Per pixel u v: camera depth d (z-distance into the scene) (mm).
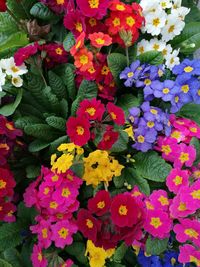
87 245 290
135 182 308
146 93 312
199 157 314
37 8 356
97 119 294
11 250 304
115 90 341
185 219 280
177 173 292
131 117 311
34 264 294
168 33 359
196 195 280
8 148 300
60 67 352
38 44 331
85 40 341
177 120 329
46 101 337
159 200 293
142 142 307
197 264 277
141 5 347
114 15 335
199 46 378
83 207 314
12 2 365
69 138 310
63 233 288
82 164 296
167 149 309
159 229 283
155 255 292
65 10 353
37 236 304
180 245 291
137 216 274
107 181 299
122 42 336
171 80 328
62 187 289
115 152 318
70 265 287
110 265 300
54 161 303
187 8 378
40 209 293
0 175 295
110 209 274
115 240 276
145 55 337
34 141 323
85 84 325
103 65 332
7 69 323
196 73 310
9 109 322
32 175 313
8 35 374
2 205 300
